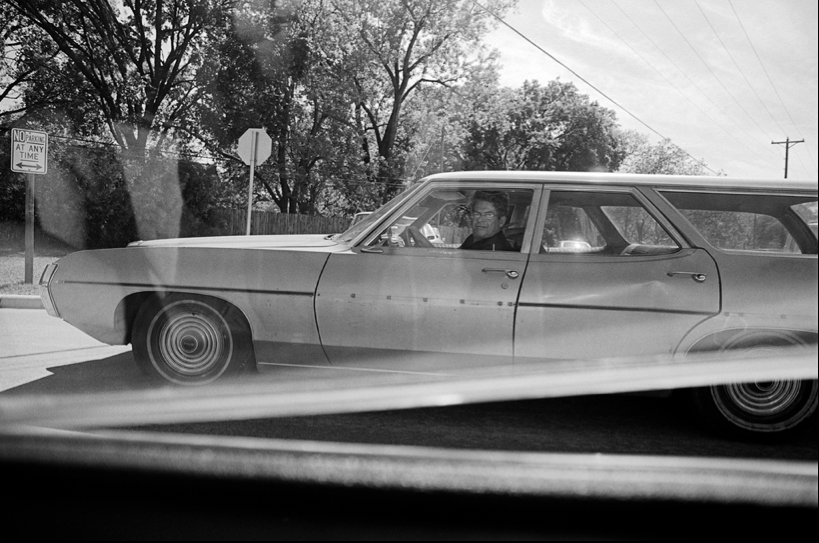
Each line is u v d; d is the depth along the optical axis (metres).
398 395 3.82
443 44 33.22
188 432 3.51
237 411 3.84
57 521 2.53
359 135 33.72
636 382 3.72
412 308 3.99
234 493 2.76
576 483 2.87
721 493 2.81
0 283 9.99
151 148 26.77
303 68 29.91
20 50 27.66
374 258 4.13
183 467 2.97
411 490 2.76
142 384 4.44
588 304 3.83
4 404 3.87
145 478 2.88
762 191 3.89
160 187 24.64
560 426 3.90
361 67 32.41
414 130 37.00
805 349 3.65
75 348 5.90
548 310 3.86
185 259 4.30
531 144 42.47
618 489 2.82
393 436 3.62
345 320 4.07
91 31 27.70
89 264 4.43
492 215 4.16
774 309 3.70
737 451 3.55
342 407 3.82
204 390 4.14
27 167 10.02
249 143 10.38
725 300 3.74
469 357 3.96
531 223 4.07
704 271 3.81
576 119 44.59
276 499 2.73
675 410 4.29
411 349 4.02
